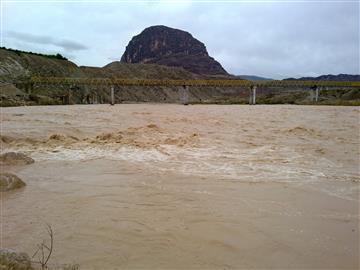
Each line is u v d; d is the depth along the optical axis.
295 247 3.52
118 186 5.94
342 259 3.27
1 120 18.62
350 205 4.90
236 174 6.81
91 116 24.14
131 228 4.04
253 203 4.98
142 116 25.06
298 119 22.50
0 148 9.85
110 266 3.12
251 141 11.50
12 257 2.87
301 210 4.68
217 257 3.31
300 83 66.81
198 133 13.66
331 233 3.89
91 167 7.51
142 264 3.16
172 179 6.41
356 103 54.91
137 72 135.38
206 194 5.45
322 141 11.48
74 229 4.01
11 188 5.72
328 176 6.63
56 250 3.45
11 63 61.19
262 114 29.02
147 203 4.99
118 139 11.53
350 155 8.88
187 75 155.62
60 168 7.43
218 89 154.00
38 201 5.11
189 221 4.27
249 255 3.35
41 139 11.38
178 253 3.39
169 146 10.34
